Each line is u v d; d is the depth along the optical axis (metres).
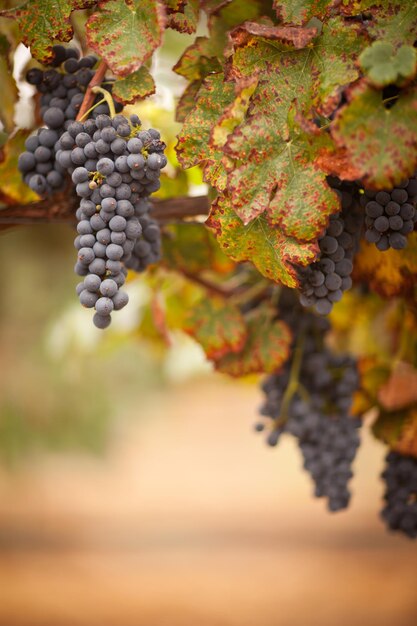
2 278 2.59
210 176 0.72
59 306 2.44
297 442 1.00
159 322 1.09
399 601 2.41
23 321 2.55
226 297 0.99
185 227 0.97
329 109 0.69
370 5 0.70
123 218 0.69
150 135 0.69
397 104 0.68
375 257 0.82
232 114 0.70
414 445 0.94
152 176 0.70
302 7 0.72
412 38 0.69
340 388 0.97
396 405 0.95
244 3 0.77
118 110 0.75
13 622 2.27
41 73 0.77
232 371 0.96
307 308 0.97
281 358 0.95
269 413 0.99
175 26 0.74
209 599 2.46
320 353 0.98
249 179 0.70
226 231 0.72
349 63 0.70
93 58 0.78
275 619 2.33
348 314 1.04
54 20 0.74
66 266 2.60
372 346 1.03
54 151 0.78
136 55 0.70
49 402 2.45
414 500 0.95
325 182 0.69
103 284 0.68
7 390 2.44
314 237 0.70
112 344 1.57
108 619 2.30
